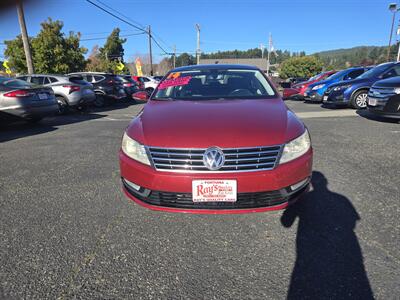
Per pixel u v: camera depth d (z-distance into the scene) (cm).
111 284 181
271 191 218
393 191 297
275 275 186
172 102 304
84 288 178
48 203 292
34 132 659
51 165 411
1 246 221
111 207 282
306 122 698
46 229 244
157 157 222
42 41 2112
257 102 290
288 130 231
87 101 976
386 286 172
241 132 222
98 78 1242
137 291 175
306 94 1195
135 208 279
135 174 230
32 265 199
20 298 171
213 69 379
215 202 219
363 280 178
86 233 237
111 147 505
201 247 217
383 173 346
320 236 226
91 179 355
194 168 215
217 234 233
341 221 245
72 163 418
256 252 209
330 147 462
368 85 862
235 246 217
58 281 184
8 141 569
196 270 192
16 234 237
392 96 591
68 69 2211
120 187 329
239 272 190
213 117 247
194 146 214
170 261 202
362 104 876
